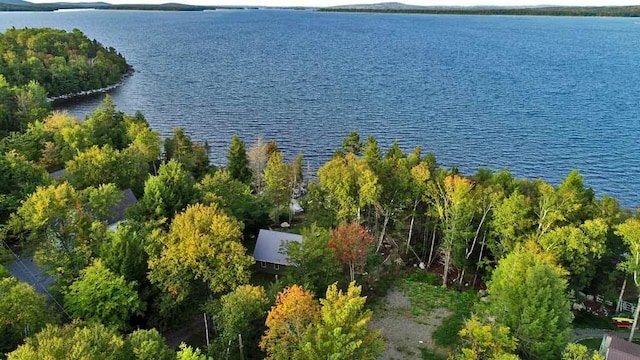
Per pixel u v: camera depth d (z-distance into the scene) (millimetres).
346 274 53812
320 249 46500
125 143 88312
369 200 56781
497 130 125688
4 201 55656
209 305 41188
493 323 41375
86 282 39562
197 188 60250
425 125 130250
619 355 37562
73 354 27469
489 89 174500
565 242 49156
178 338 44000
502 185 62094
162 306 41562
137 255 44219
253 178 86062
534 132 124000
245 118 136250
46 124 88312
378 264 57750
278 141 117375
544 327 39344
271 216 70312
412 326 48688
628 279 55031
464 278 58469
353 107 148750
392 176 62406
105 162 66062
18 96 107625
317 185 69938
